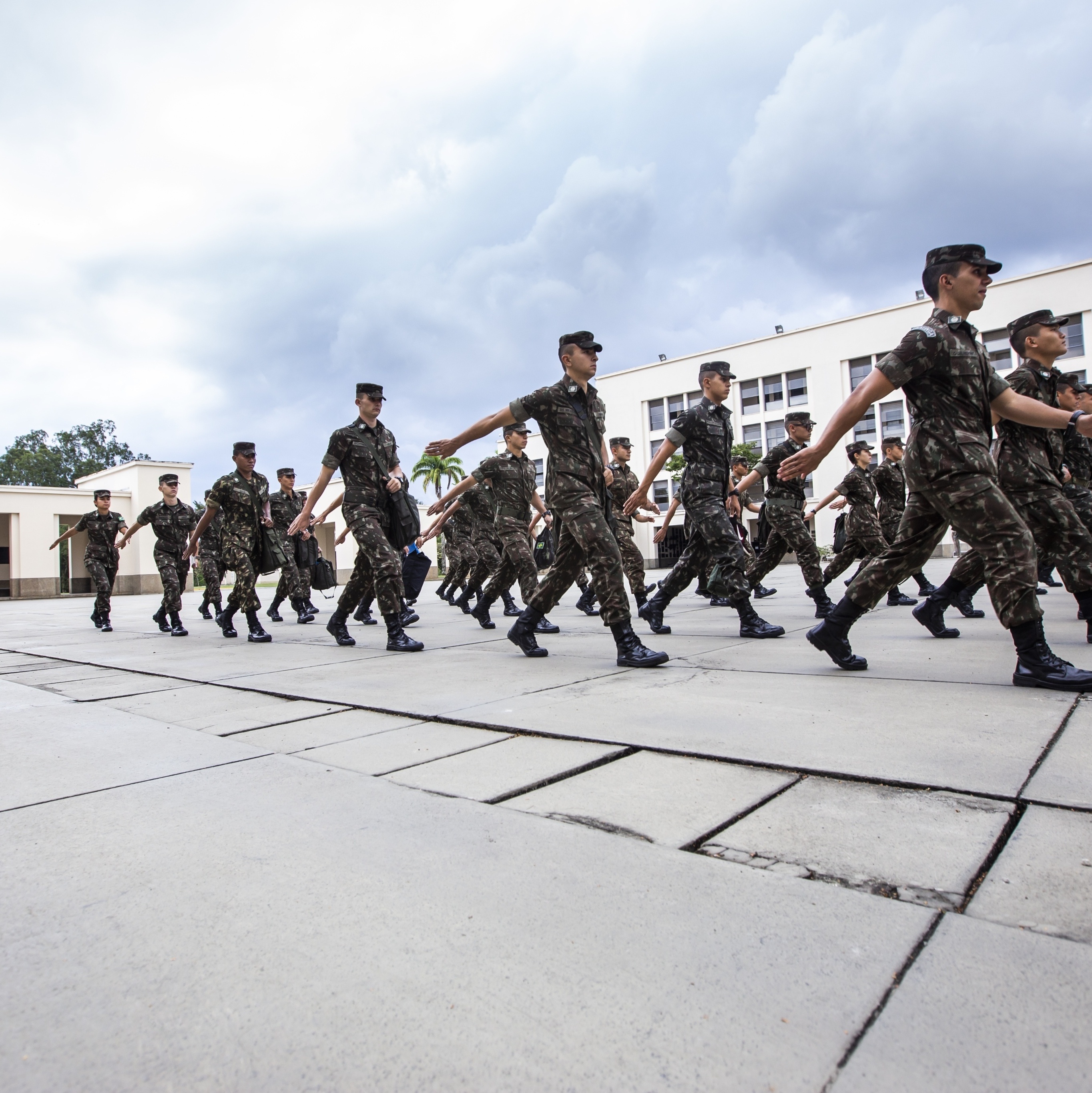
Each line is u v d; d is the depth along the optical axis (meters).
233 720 3.49
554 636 6.35
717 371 5.74
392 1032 1.19
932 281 3.50
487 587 7.32
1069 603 6.98
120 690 4.48
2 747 3.09
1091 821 1.87
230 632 7.67
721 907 1.55
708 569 6.07
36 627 10.52
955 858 1.72
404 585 7.94
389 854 1.88
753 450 40.62
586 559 4.66
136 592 33.62
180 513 8.51
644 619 6.21
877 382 3.30
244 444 7.08
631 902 1.58
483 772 2.50
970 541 3.39
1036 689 3.30
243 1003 1.29
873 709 3.08
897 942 1.39
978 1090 1.02
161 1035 1.21
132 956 1.45
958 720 2.84
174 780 2.56
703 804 2.13
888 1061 1.08
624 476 7.82
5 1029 1.24
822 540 40.19
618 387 47.16
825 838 1.86
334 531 39.97
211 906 1.64
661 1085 1.05
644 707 3.31
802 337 41.25
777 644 5.23
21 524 31.33
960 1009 1.19
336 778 2.51
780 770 2.39
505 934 1.48
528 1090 1.05
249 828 2.09
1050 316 4.56
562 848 1.87
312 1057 1.14
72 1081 1.11
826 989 1.26
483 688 3.96
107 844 2.01
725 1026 1.17
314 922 1.55
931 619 5.07
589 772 2.47
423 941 1.46
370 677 4.50
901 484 7.72
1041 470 4.49
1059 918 1.44
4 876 1.82
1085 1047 1.09
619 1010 1.22
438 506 7.78
